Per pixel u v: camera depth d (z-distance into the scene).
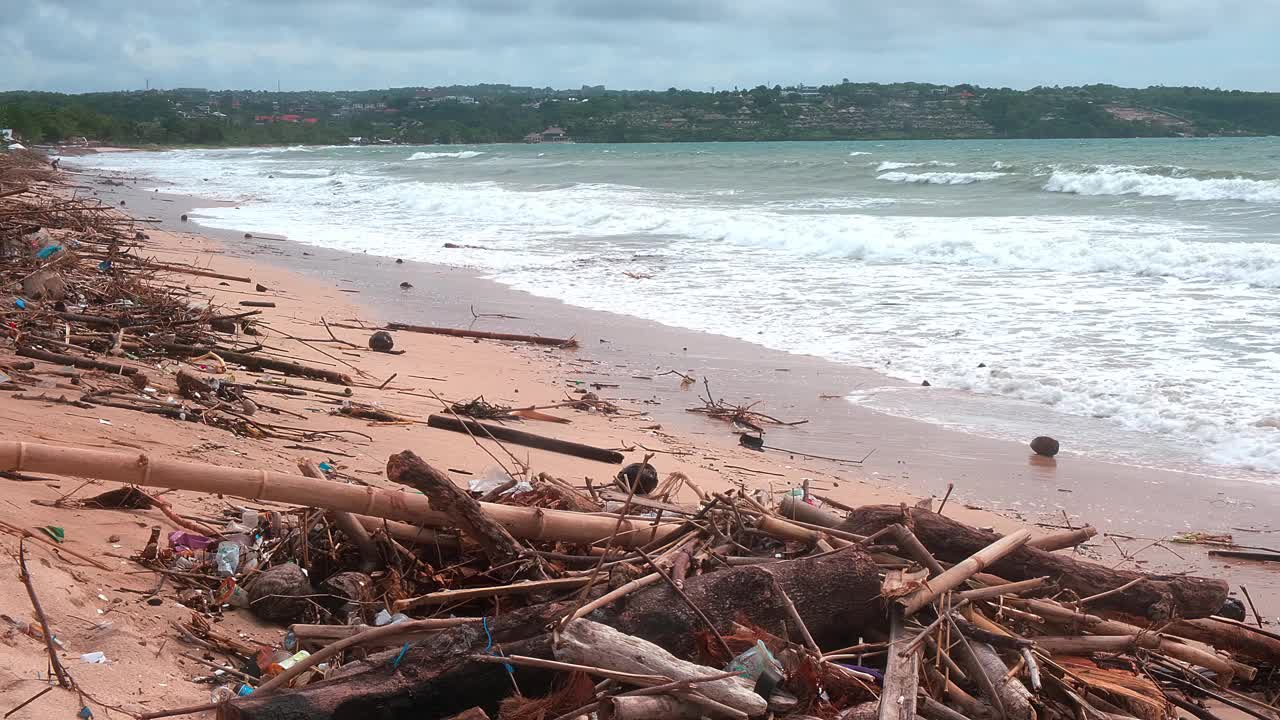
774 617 4.08
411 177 47.34
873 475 8.32
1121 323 13.16
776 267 18.92
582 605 3.88
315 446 7.30
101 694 3.57
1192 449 8.95
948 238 19.91
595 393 10.67
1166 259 16.72
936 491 7.97
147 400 7.60
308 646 4.28
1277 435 8.98
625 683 3.67
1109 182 29.25
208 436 6.92
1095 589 4.67
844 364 11.88
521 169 50.78
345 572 4.72
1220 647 4.87
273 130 124.31
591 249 22.05
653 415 9.93
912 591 4.25
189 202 35.50
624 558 4.48
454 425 8.46
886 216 25.69
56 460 4.37
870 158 49.03
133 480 4.50
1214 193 26.78
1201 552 6.88
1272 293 14.71
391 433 8.09
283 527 5.15
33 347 8.42
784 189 35.53
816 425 9.72
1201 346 11.81
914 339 12.87
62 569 4.39
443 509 4.42
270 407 8.23
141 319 10.37
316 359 10.84
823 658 3.91
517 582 4.57
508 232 25.70
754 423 9.73
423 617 4.54
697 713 3.53
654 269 19.06
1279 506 7.66
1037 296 15.22
